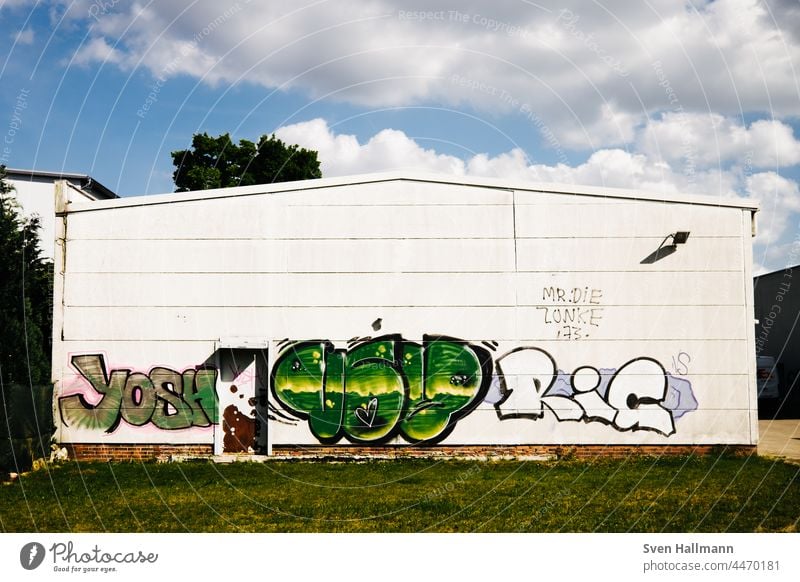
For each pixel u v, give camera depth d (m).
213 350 15.29
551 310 15.34
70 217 15.47
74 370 15.25
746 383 15.27
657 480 12.81
